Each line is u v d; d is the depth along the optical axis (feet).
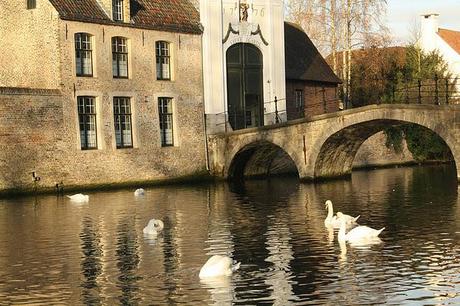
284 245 59.11
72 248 60.03
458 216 71.31
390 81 161.58
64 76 104.42
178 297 44.96
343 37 156.87
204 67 121.60
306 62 143.95
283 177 126.93
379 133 146.10
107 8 110.01
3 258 56.75
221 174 120.98
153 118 114.83
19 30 108.37
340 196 92.43
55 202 91.50
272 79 128.57
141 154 113.09
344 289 45.57
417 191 95.91
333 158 116.16
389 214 74.38
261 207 82.48
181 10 120.57
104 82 108.78
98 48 108.27
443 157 155.84
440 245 57.31
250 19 126.41
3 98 97.86
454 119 99.04
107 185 108.78
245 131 117.80
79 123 106.11
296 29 151.02
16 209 84.84
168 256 56.18
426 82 150.10
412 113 102.37
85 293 46.34
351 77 161.89
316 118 111.24
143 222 72.95
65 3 105.91
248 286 46.85
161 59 116.78
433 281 46.83
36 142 101.24
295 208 80.94
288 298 44.16
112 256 56.59
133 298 45.01
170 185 114.42
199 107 120.78
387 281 47.06
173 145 117.60
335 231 65.00
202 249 58.49
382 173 130.21
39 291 47.06
